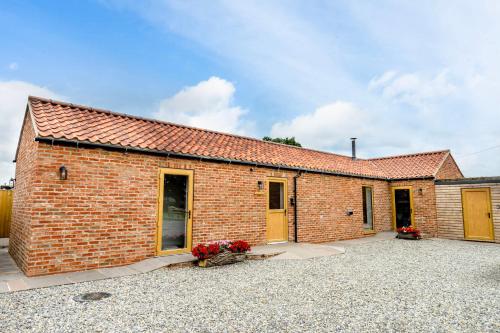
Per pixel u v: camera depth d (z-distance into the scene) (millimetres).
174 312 4852
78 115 8664
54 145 6914
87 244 7203
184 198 9227
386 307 5273
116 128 8797
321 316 4809
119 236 7703
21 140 9477
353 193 15039
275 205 11750
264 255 9445
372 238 14961
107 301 5277
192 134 11250
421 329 4363
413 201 16969
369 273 7781
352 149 19031
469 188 15219
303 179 12680
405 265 8836
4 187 16172
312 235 12766
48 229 6711
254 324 4438
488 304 5488
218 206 9875
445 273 7895
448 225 15695
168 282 6574
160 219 8539
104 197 7535
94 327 4211
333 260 9414
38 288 5852
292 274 7531
